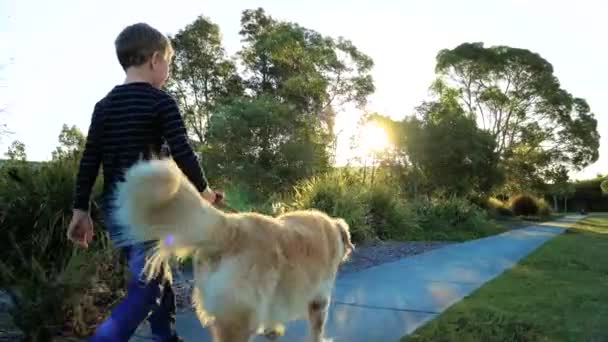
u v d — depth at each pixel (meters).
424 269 8.06
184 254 2.54
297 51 37.59
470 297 5.86
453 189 28.08
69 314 4.08
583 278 7.19
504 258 9.54
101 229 4.46
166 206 2.32
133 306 2.71
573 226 21.19
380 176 28.03
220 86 40.56
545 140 44.28
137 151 2.74
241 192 22.25
